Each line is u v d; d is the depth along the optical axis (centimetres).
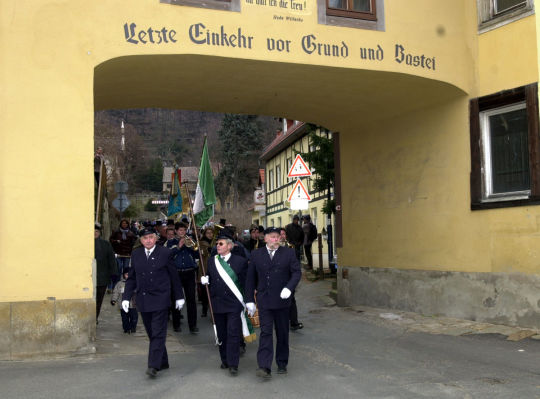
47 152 785
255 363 745
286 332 675
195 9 880
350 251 1378
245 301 673
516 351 789
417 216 1169
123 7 842
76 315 773
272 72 984
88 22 821
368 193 1320
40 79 791
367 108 1221
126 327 969
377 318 1129
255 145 6412
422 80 1034
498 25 1020
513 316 959
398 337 921
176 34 866
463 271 1056
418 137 1174
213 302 688
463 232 1059
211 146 6812
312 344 877
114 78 960
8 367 698
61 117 796
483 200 1026
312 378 652
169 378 650
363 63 975
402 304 1198
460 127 1074
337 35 962
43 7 799
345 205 1403
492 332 923
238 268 689
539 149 934
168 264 673
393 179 1241
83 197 795
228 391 596
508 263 971
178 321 1058
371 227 1305
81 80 809
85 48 816
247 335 698
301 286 1816
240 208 6191
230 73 985
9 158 770
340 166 1426
